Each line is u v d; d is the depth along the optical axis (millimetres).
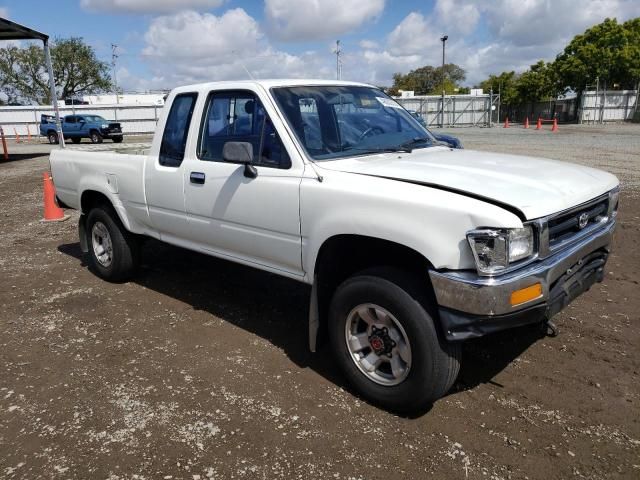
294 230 3617
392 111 4590
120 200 5230
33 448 3031
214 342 4309
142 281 5801
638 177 11172
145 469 2842
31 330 4605
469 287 2752
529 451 2904
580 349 3982
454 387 3545
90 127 32000
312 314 3613
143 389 3621
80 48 65375
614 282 5289
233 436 3096
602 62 43781
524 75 52750
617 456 2848
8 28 17031
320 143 3789
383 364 3424
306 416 3273
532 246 2865
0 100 66125
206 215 4297
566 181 3326
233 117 4109
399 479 2725
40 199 11391
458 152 4109
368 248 3441
